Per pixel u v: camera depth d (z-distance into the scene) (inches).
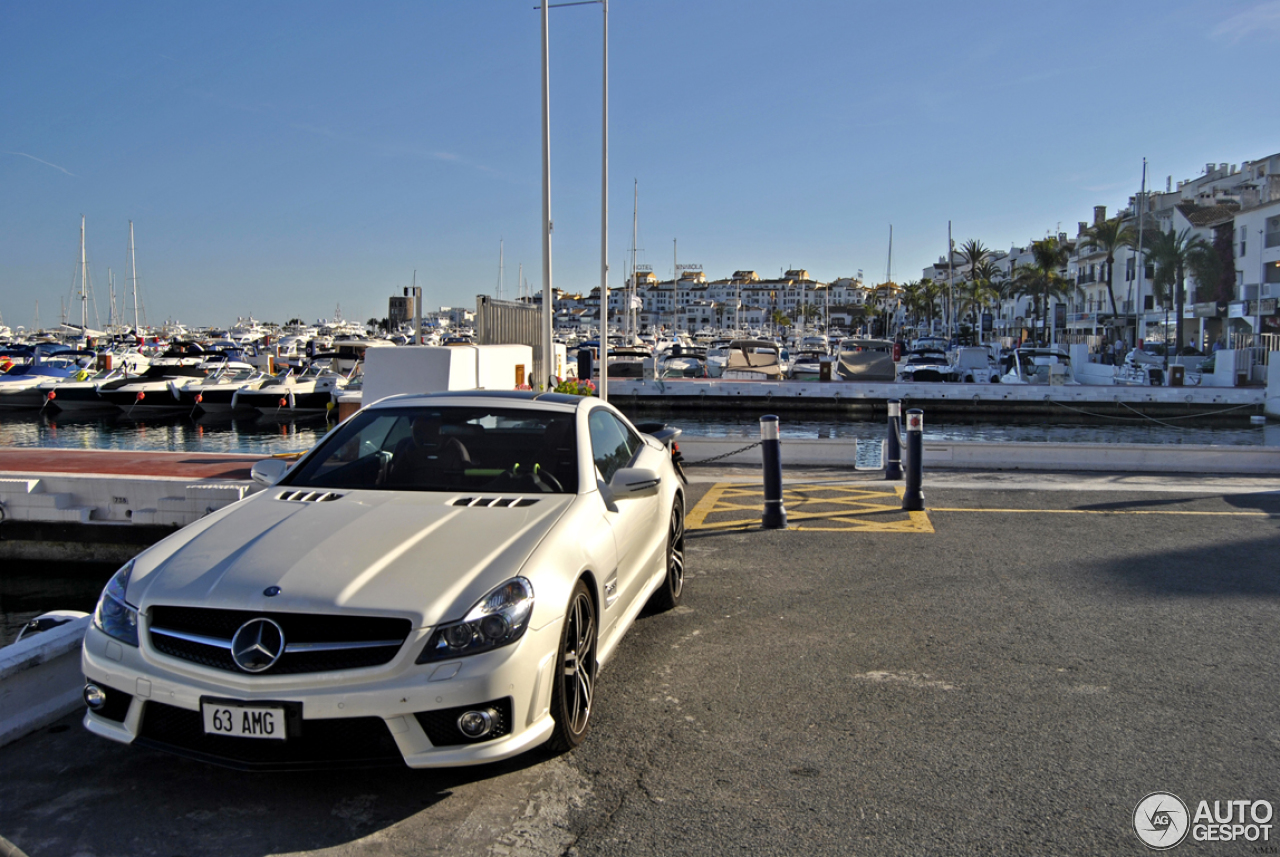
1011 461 505.0
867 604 241.1
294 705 121.8
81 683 170.1
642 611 235.3
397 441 186.7
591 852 121.3
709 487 447.2
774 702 173.9
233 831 125.8
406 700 122.9
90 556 440.8
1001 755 150.9
